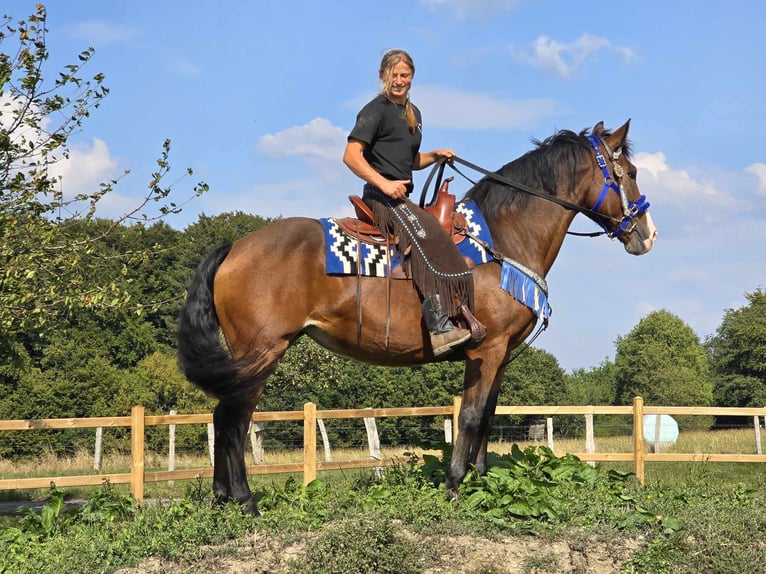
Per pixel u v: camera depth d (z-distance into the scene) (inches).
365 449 1026.7
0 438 853.2
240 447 225.5
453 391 1123.3
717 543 215.9
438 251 223.8
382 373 1110.4
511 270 234.7
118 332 1151.0
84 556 206.4
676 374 1932.8
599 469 281.6
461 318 226.1
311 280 224.4
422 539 212.1
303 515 224.1
